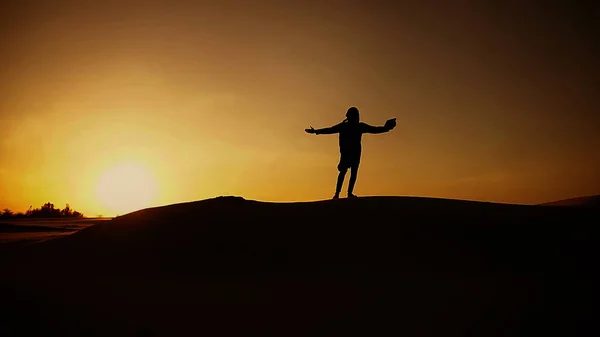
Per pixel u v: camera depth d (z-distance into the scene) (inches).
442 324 259.9
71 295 312.7
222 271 346.3
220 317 274.7
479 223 409.4
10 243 566.3
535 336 247.6
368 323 263.1
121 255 390.0
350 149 487.5
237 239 393.1
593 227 405.7
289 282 319.3
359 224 405.4
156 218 458.3
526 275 320.5
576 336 246.8
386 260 347.3
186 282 330.0
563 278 314.5
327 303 286.7
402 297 290.2
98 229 461.7
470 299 285.9
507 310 272.8
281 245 378.0
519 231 394.9
